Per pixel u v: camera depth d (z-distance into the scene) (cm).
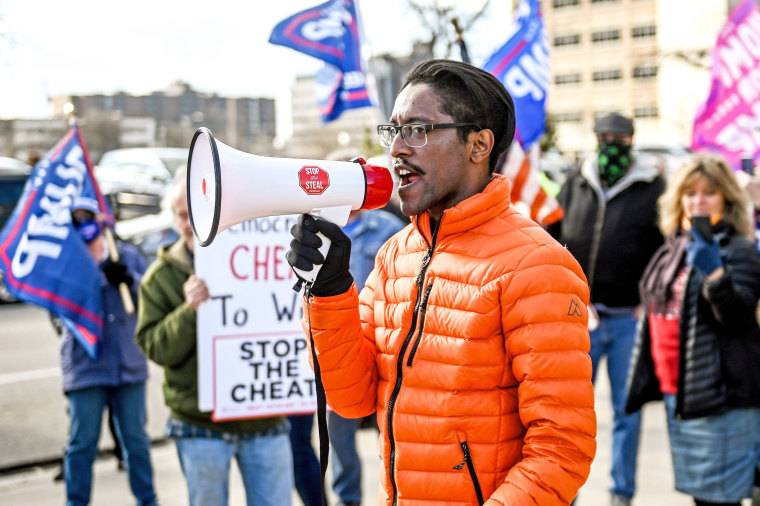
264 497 342
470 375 176
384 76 1122
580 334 173
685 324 331
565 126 5925
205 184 180
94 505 460
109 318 423
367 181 187
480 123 184
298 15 650
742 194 343
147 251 1068
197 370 337
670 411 346
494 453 177
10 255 431
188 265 348
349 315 192
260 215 182
